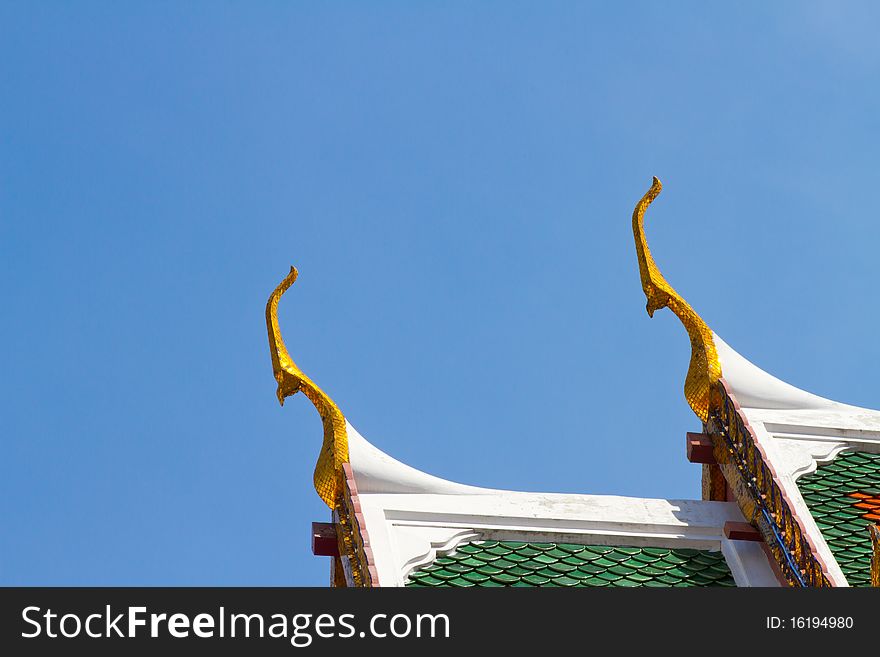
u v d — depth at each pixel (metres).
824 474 35.75
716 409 36.81
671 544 34.84
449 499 35.12
